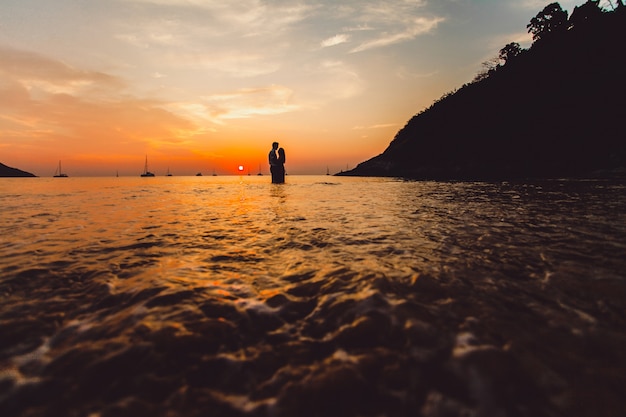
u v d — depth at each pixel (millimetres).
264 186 26156
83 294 2803
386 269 3305
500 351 1854
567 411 1446
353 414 1502
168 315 2389
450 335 2037
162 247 4535
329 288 2861
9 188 24297
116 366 1805
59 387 1657
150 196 14938
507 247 4047
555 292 2646
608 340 1942
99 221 6922
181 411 1523
